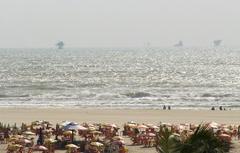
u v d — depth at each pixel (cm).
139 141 11231
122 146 10288
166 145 3597
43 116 16950
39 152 10238
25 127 12950
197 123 15388
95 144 10144
